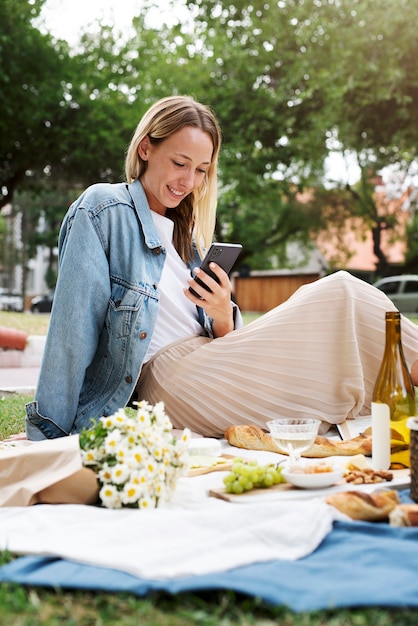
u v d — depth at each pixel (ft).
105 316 9.71
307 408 10.23
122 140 47.21
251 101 49.14
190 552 5.32
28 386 19.01
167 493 6.86
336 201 71.67
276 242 74.59
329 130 48.75
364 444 8.67
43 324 32.73
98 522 6.10
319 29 44.34
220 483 7.51
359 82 40.68
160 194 10.32
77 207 9.93
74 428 9.52
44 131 45.42
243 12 49.11
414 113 43.09
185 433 7.17
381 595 4.50
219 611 4.49
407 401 7.98
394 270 73.41
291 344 10.31
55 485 6.86
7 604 4.65
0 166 47.93
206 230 11.21
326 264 88.94
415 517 5.97
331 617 4.42
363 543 5.54
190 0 49.73
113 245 9.82
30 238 101.30
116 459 6.81
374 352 10.50
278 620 4.38
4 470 7.13
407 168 56.18
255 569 5.06
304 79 46.14
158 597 4.73
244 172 51.78
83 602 4.70
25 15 43.01
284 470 7.38
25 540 5.78
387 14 40.14
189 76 51.37
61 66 45.16
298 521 5.68
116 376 9.75
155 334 10.78
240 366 10.35
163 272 10.69
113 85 49.19
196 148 10.09
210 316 10.90
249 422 10.26
